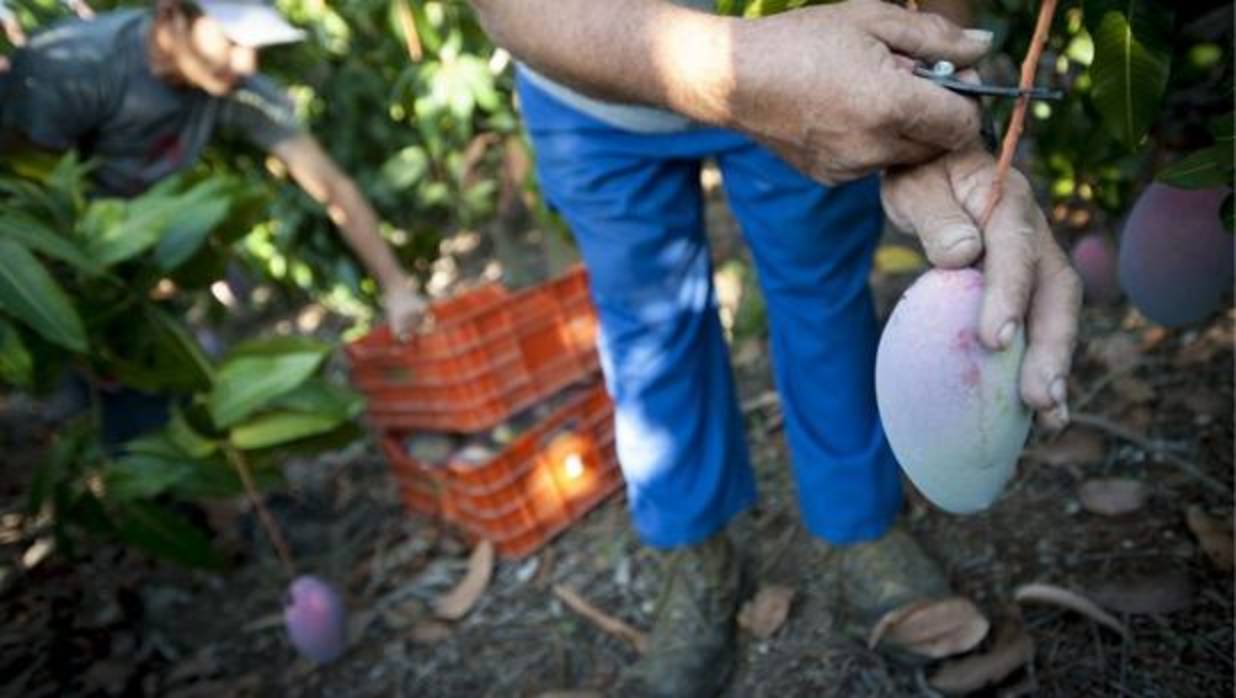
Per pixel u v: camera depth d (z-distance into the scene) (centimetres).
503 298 229
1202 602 154
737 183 147
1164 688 144
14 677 206
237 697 194
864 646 166
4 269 152
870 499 163
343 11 270
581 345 231
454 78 244
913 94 82
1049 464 188
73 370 216
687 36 92
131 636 213
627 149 146
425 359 216
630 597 194
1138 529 170
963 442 82
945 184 86
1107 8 106
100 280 185
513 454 206
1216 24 121
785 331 157
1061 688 149
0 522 257
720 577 173
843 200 143
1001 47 148
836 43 85
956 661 156
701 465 168
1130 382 199
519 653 189
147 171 217
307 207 268
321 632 189
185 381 192
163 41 197
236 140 225
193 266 208
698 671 168
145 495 189
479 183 307
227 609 217
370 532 231
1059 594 156
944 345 81
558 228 251
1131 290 130
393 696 187
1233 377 193
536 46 102
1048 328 79
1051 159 167
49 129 202
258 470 204
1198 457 179
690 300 160
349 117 302
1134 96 104
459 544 220
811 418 162
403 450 229
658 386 161
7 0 201
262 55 260
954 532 181
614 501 222
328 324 335
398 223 307
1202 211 121
